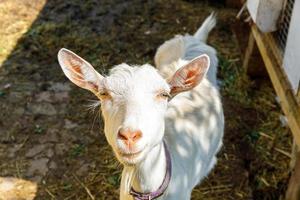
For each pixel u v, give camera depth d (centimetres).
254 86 164
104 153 141
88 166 138
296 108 113
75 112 155
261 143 144
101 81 80
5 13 200
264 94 161
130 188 91
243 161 139
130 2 207
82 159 140
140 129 73
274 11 130
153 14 200
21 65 174
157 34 189
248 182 133
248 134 147
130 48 182
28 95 161
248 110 155
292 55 114
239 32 185
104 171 136
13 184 132
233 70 171
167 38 187
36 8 203
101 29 192
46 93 162
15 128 150
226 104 157
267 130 149
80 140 146
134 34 189
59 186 132
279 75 125
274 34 136
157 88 78
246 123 151
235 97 160
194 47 124
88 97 160
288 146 143
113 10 202
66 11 202
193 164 106
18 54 179
